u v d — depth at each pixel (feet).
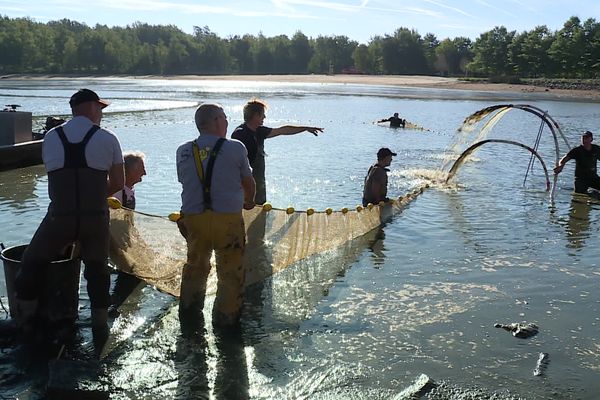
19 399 13.85
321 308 20.06
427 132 82.79
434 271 24.06
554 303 20.89
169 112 105.70
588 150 40.73
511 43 420.36
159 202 34.94
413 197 38.83
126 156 23.32
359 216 29.12
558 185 44.52
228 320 18.24
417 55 550.77
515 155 60.34
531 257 26.20
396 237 29.19
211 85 290.15
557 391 15.10
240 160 17.61
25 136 48.70
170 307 19.67
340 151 60.49
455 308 20.25
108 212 16.97
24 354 16.05
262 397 14.44
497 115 47.80
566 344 17.74
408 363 16.35
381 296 21.25
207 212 17.46
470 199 38.73
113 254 20.25
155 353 16.44
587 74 358.23
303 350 16.94
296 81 384.68
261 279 22.80
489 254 26.50
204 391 14.61
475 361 16.57
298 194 39.24
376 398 14.52
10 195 36.19
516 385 15.34
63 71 515.50
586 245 28.30
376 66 569.23
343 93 210.18
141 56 547.08
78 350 16.39
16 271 17.12
